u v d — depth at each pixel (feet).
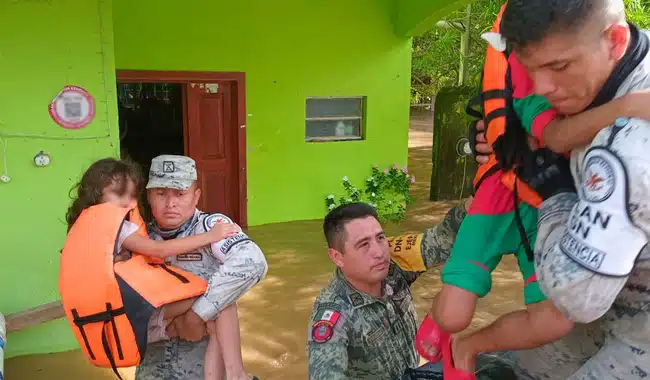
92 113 13.84
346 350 6.32
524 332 4.23
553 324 4.03
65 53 13.41
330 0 26.68
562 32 3.31
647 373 3.83
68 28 13.34
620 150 3.26
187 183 7.35
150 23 23.59
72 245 6.44
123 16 23.09
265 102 26.37
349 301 6.55
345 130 28.73
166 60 24.14
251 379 7.10
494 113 4.50
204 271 7.34
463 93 31.83
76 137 13.79
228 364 6.95
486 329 4.62
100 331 6.27
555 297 3.54
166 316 6.75
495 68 4.60
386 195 29.17
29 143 13.43
